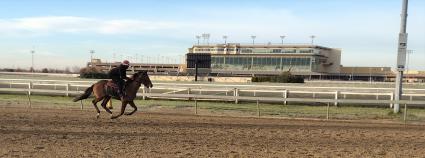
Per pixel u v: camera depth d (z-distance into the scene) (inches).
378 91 1198.9
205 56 2453.2
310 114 765.9
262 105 918.4
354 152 407.5
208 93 1100.5
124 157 367.6
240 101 980.6
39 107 810.2
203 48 4655.5
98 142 439.2
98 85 615.5
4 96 1044.5
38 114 677.9
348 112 800.9
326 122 652.1
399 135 522.3
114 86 605.6
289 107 884.0
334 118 714.8
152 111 770.2
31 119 610.9
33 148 400.5
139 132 510.9
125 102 607.8
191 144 437.1
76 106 834.8
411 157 389.1
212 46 4616.1
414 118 730.2
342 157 384.2
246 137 488.1
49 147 407.2
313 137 495.8
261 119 678.5
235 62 4458.7
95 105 624.1
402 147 438.3
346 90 1213.1
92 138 463.2
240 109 826.8
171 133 508.4
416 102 708.0
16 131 500.7
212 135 498.9
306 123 632.4
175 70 5280.5
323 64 4429.1
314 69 4205.2
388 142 468.8
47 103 885.8
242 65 4429.1
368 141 473.1
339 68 4571.9
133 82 608.7
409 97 969.5
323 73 4372.5
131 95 608.1
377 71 4601.4
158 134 498.9
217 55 4537.4
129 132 509.7
